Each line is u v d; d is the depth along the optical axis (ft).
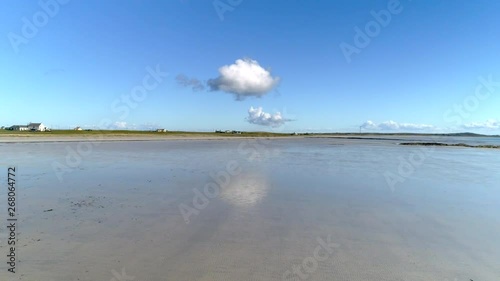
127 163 58.59
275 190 34.76
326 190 35.17
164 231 20.49
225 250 17.49
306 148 128.16
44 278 13.94
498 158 83.30
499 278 14.92
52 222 21.99
